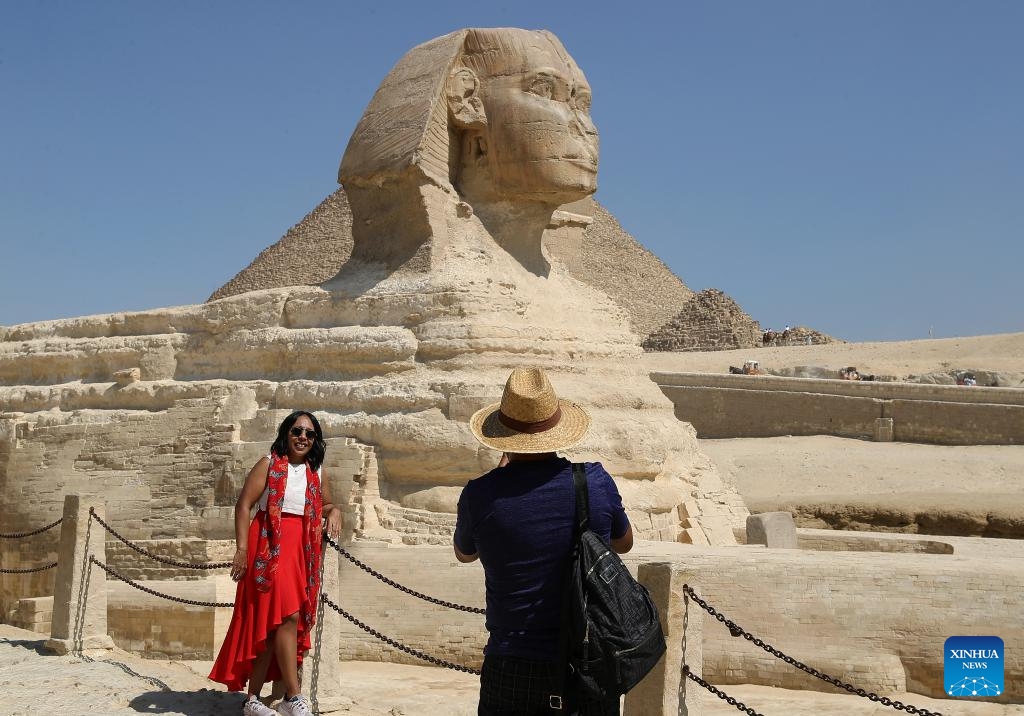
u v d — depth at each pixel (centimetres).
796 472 2962
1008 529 2145
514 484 597
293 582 864
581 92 1722
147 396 1841
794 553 1281
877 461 2983
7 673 1045
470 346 1525
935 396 3397
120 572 1573
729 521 1714
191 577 1480
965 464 2905
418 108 1656
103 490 1745
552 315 1683
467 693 1130
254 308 1789
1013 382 4269
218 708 924
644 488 1565
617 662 556
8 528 1880
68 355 2020
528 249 1769
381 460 1523
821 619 1145
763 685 1155
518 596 586
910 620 1118
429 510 1471
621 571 574
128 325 1994
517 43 1683
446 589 1311
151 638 1404
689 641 741
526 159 1662
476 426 641
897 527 2273
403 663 1310
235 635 857
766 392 3759
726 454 3244
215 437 1659
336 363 1644
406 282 1633
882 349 6038
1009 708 1059
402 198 1675
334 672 985
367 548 1370
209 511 1609
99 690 971
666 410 1745
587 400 1567
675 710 729
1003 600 1096
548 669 574
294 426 888
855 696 1112
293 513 877
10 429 1934
